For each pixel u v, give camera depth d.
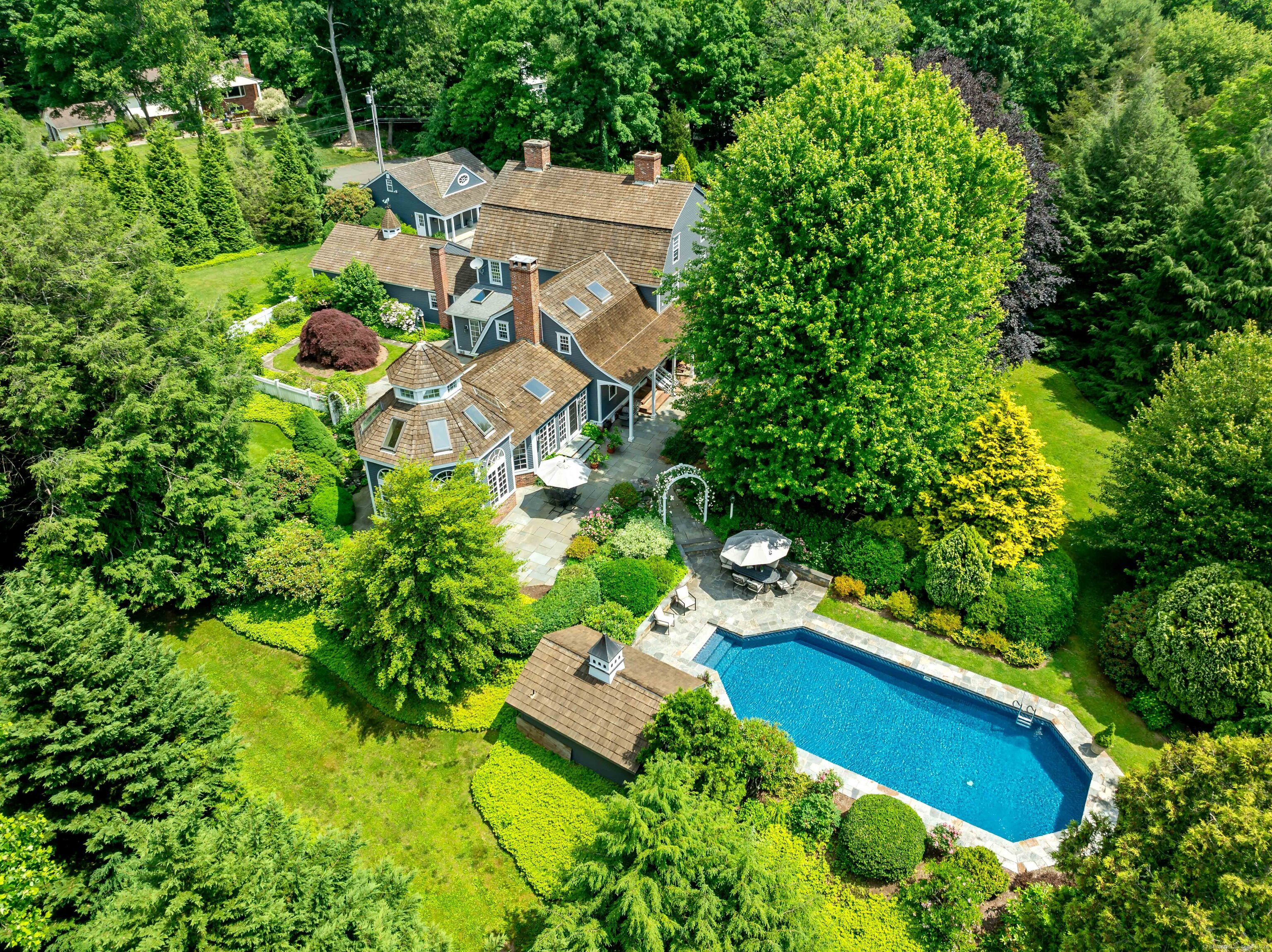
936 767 24.25
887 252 25.88
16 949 15.31
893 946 18.95
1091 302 44.19
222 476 28.50
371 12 72.94
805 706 26.30
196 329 28.45
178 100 64.62
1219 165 42.50
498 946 16.75
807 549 31.14
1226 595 24.19
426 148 72.44
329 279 49.12
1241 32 60.06
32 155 31.09
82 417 26.31
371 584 23.44
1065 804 23.19
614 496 33.34
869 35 54.19
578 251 42.72
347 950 14.95
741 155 29.64
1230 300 37.56
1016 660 27.39
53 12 69.88
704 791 20.09
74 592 19.22
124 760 18.52
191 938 14.09
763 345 27.81
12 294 24.98
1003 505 28.94
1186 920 13.16
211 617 28.77
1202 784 15.30
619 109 60.44
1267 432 25.55
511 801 22.44
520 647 26.47
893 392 28.50
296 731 24.80
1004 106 53.81
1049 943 16.55
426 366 30.17
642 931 15.12
